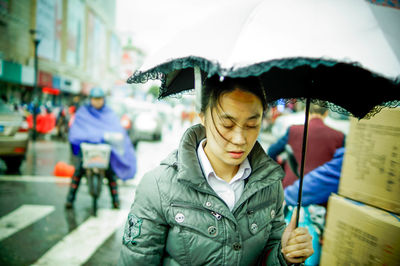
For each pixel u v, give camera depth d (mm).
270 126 16547
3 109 5840
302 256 1039
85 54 30469
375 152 1322
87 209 4141
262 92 992
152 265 1068
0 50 16766
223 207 1052
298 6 803
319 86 1424
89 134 3883
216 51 776
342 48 725
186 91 1423
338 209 1411
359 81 1218
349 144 1452
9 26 17453
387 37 775
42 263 2721
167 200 1060
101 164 3787
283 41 733
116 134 4039
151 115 11609
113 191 4230
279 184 1297
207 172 1145
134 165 4309
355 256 1290
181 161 1060
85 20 29750
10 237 3186
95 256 2898
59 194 4719
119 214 4020
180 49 928
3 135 5641
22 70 17906
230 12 888
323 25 761
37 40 12281
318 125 2246
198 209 1052
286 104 1562
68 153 8547
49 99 23500
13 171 6008
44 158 7559
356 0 840
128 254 1074
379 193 1293
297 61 706
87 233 3387
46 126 12930
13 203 4215
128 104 11148
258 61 707
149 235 1068
